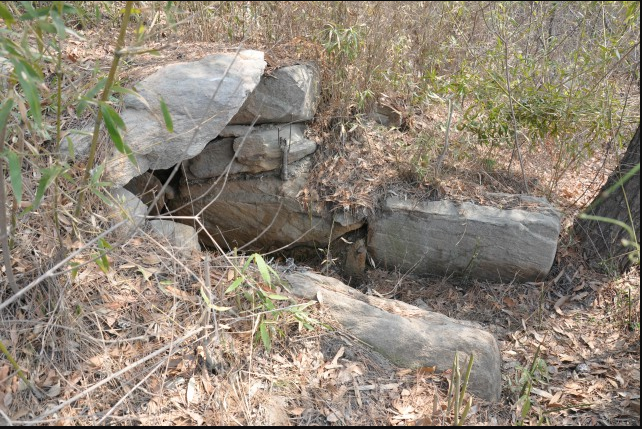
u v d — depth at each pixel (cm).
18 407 238
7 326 260
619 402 297
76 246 288
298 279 332
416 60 500
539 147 485
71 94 282
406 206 400
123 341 271
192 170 417
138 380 260
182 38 435
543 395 305
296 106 412
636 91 453
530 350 348
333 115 439
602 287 389
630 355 331
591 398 303
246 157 410
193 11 441
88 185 255
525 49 466
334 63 445
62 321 266
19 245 285
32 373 251
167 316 286
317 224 414
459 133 466
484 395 288
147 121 342
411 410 271
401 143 436
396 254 407
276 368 281
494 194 414
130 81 360
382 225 403
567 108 413
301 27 457
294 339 295
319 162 425
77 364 258
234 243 438
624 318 359
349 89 441
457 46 475
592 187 465
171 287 301
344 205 405
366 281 411
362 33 455
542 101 420
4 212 235
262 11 460
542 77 449
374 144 437
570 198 454
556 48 463
